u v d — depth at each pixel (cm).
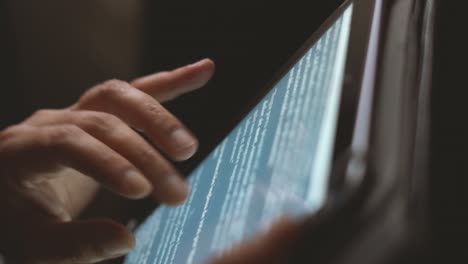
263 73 106
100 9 168
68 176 65
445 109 29
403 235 20
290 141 32
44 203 54
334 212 22
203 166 52
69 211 64
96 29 163
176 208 50
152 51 135
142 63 143
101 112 52
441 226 23
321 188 24
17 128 56
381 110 27
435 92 28
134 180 44
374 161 23
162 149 51
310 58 43
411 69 29
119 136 48
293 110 36
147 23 137
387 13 36
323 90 33
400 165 22
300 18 96
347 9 43
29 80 164
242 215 31
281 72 49
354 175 22
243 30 110
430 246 20
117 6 156
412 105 26
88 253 47
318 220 22
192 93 112
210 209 39
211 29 117
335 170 24
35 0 169
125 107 54
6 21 163
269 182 31
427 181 22
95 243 46
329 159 25
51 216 54
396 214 20
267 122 40
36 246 50
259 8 105
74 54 164
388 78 29
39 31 170
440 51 32
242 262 25
